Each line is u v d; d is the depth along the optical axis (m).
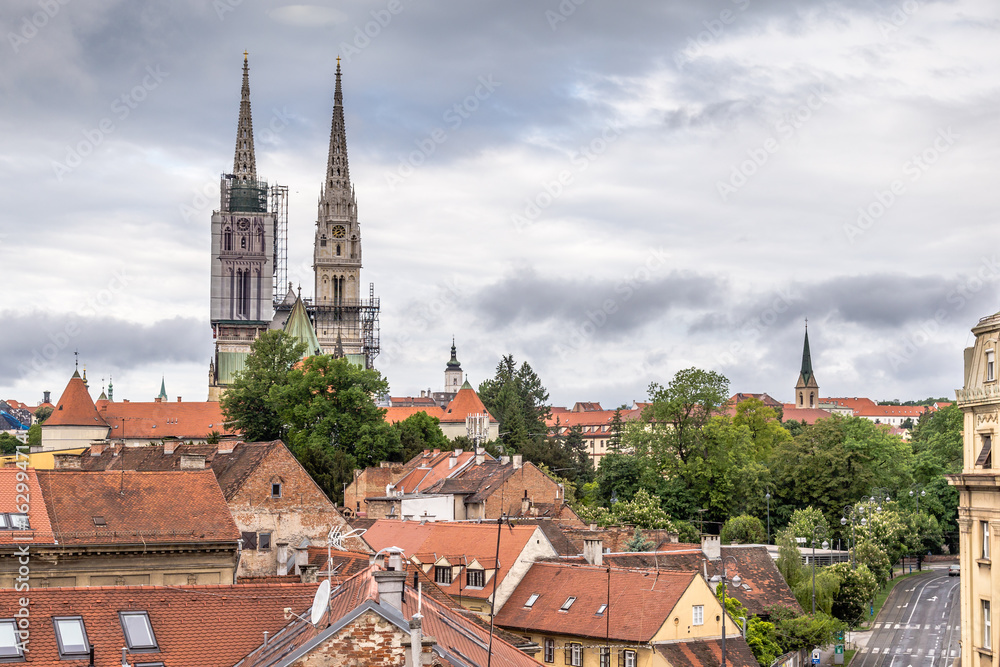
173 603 43.59
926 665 116.44
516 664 47.50
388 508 125.56
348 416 190.88
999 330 60.12
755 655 94.31
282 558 76.62
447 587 93.56
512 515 137.38
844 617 131.38
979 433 61.50
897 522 170.62
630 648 78.81
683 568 101.06
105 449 121.69
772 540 170.88
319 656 37.81
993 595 58.09
